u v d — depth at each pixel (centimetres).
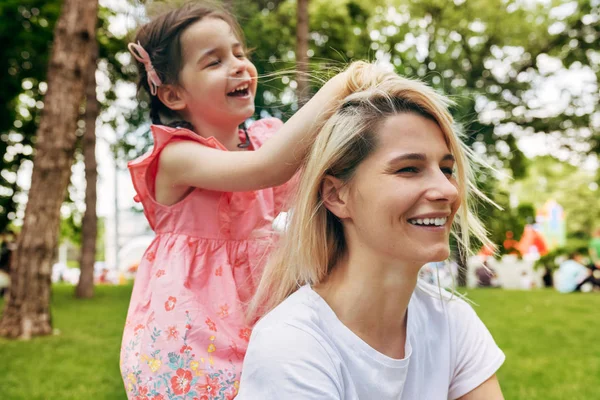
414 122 136
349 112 138
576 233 4197
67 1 771
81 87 786
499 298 1270
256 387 130
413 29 1888
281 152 152
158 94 195
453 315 159
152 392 160
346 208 140
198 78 187
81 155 1748
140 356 165
